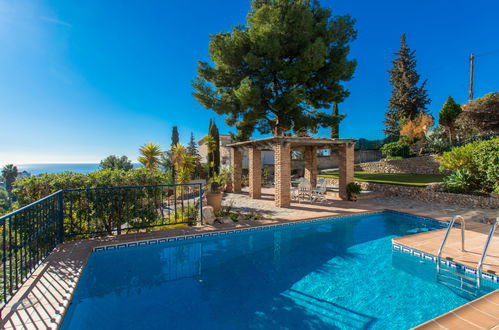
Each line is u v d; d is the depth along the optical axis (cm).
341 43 1552
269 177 2369
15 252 334
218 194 848
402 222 810
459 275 434
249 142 1262
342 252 554
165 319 316
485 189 956
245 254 543
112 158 3859
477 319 264
